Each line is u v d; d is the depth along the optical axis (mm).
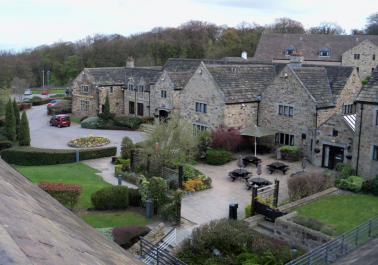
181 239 19344
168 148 29125
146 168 30391
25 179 9508
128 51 113062
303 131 34031
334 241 14648
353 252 13219
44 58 120875
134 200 24219
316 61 70938
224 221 18656
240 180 29125
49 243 3697
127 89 61844
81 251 4234
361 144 26859
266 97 37188
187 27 116562
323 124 31062
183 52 112625
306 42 74062
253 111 37875
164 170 28656
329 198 23828
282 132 36031
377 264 10133
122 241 17938
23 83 90938
